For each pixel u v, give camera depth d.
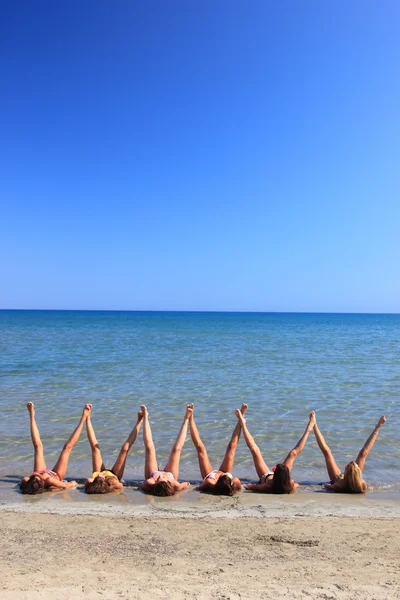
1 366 25.92
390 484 9.49
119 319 136.38
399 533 6.91
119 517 7.58
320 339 52.06
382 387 20.05
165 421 14.21
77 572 5.34
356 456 11.19
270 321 136.50
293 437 12.73
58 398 17.30
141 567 5.55
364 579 5.21
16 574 5.23
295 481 9.76
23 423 13.78
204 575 5.29
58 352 33.84
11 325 85.12
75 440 9.85
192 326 87.69
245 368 25.77
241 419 10.06
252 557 5.94
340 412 15.46
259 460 9.84
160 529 7.02
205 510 8.07
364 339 52.88
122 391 18.77
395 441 12.34
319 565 5.66
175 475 9.59
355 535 6.80
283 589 4.86
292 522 7.40
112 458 11.01
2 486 9.25
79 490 9.14
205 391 18.91
